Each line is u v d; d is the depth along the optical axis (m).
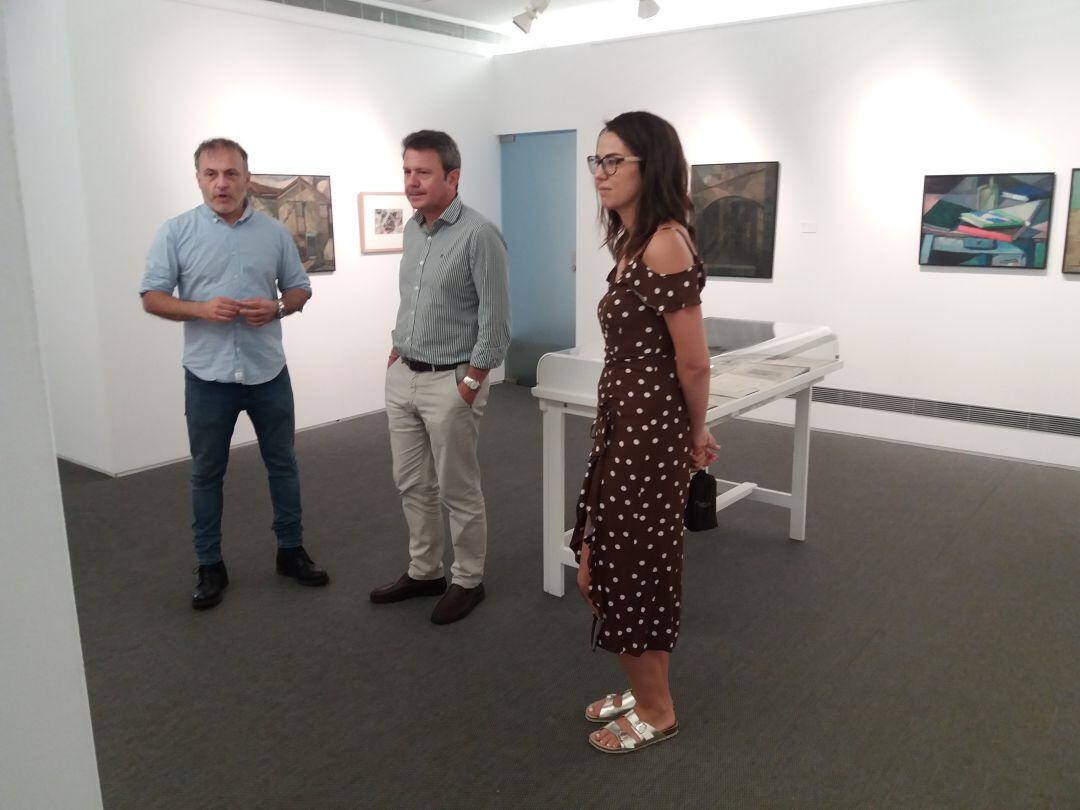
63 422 4.96
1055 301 4.69
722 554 3.56
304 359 5.71
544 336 7.06
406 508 3.06
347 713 2.45
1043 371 4.79
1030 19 4.53
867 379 5.41
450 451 2.84
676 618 2.14
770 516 4.00
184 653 2.79
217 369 2.98
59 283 4.72
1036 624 2.94
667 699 2.29
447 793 2.11
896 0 4.91
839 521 3.95
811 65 5.29
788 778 2.15
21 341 0.50
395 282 6.23
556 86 6.46
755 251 5.71
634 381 1.97
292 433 3.26
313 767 2.21
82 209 4.45
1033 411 4.85
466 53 6.55
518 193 6.93
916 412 5.25
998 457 4.99
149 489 4.49
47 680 0.54
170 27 4.69
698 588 3.24
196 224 2.96
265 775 2.19
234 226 3.01
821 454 5.09
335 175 5.71
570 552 3.15
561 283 6.83
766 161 5.56
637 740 2.26
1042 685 2.56
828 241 5.42
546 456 3.08
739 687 2.56
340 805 2.07
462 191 6.73
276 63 5.26
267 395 3.12
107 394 4.65
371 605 3.12
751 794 2.09
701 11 5.93
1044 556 3.53
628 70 6.06
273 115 5.29
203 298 2.98
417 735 2.35
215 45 4.92
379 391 6.25
